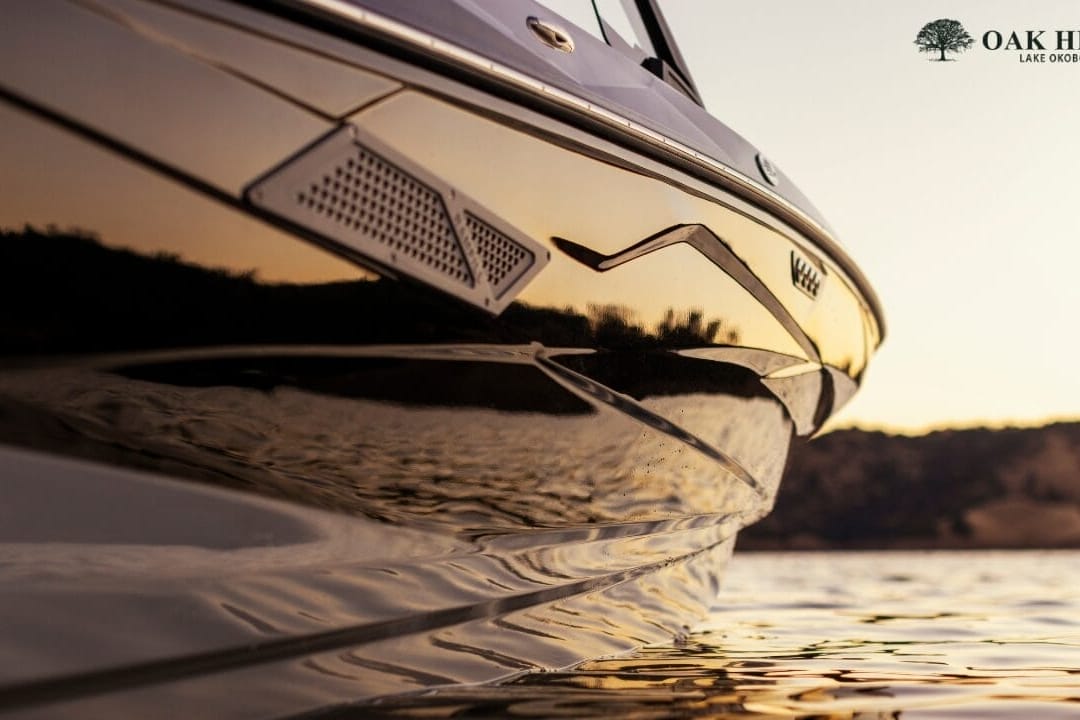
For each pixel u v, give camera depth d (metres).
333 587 1.33
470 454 1.43
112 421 1.09
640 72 1.93
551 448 1.56
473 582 1.56
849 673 1.87
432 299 1.28
